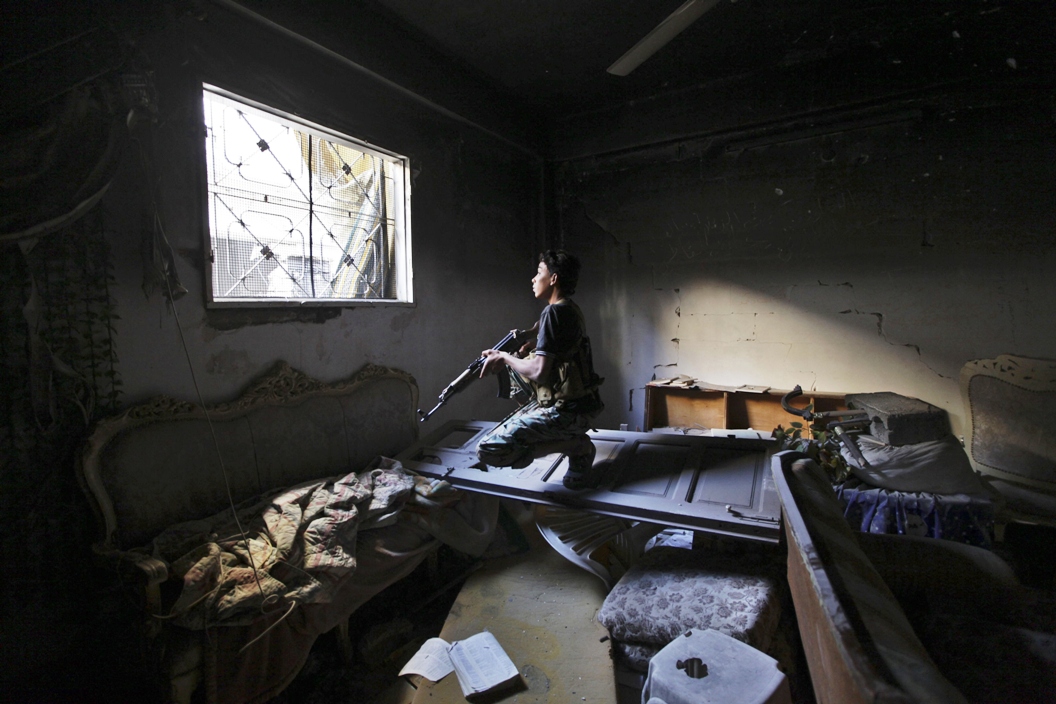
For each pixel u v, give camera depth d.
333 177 3.26
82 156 1.98
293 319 2.84
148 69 2.18
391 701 2.04
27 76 1.86
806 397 4.02
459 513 2.73
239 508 2.34
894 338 3.85
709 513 2.15
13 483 1.87
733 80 4.24
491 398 4.50
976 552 1.77
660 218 4.70
